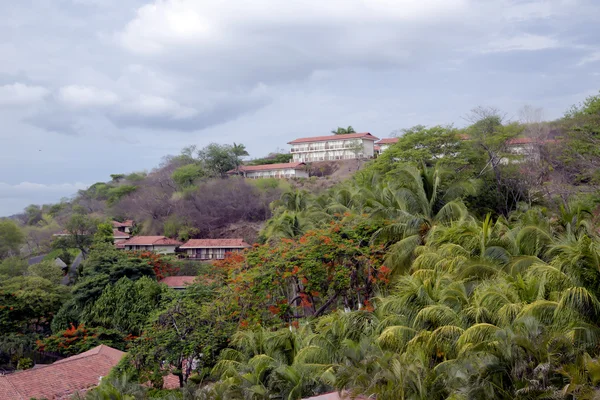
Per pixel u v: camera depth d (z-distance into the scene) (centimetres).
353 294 2419
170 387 2584
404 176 2981
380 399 1258
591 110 3291
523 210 3095
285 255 2377
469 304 1510
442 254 1948
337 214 3123
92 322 3841
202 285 2817
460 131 4097
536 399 1049
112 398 1834
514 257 1688
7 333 3884
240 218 7250
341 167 9725
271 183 7869
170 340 2250
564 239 1848
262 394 1523
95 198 9894
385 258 2423
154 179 8938
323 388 1541
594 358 1112
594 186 3045
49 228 8150
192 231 7012
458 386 1173
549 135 3694
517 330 1207
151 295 3766
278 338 1881
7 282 4212
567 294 1202
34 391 2531
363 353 1508
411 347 1452
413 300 1645
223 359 2005
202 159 9850
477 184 3222
